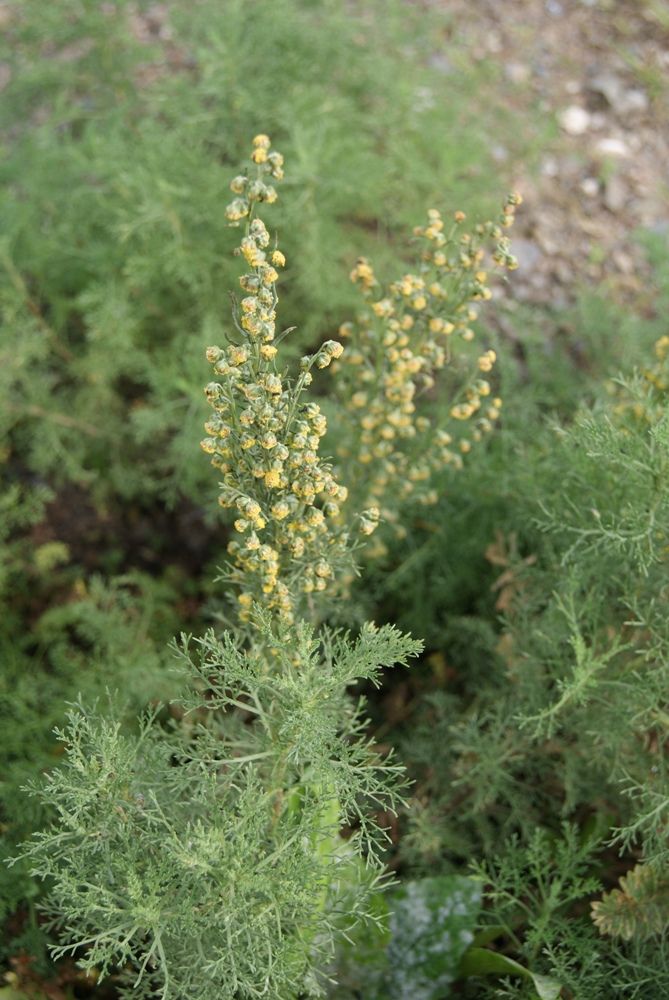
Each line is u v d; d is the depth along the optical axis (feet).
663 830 7.63
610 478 8.53
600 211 14.34
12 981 8.15
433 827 8.85
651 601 7.91
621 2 16.78
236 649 6.40
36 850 6.57
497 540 9.93
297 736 6.51
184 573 12.12
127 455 12.69
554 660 8.61
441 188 12.83
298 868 6.41
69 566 12.23
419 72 13.44
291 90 12.60
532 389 11.25
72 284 12.82
